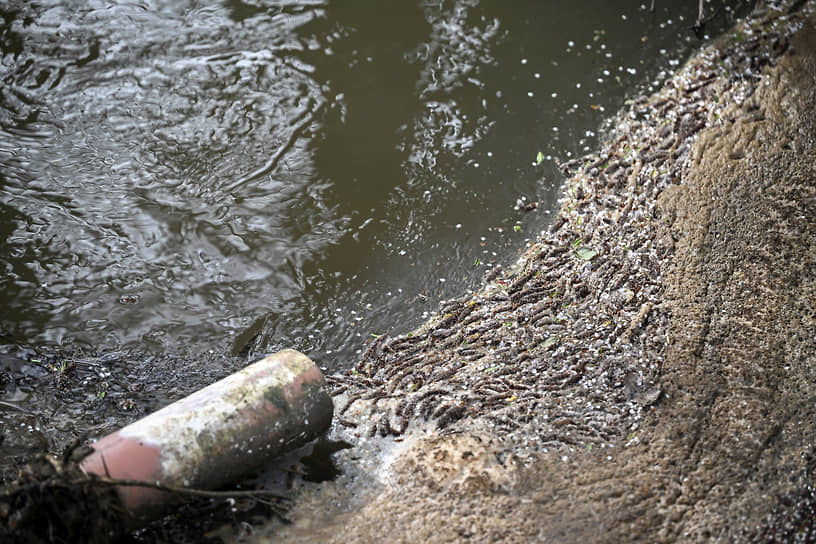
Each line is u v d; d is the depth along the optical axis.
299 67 9.77
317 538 5.14
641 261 7.23
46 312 7.23
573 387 6.18
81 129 9.08
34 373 6.65
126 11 10.55
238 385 5.52
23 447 5.93
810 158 7.79
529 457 5.56
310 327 7.21
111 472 4.94
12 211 8.12
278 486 5.56
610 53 9.81
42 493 4.59
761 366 6.12
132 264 7.70
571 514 5.11
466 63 9.78
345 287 7.55
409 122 9.12
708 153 8.13
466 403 6.15
